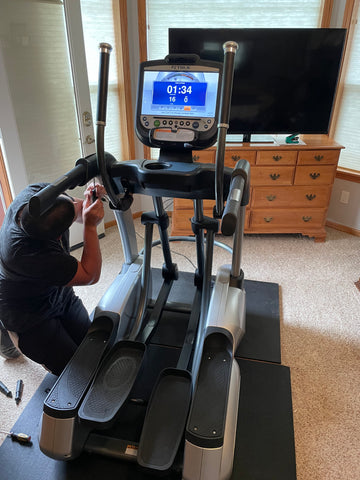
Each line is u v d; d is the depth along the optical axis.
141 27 3.01
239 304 1.74
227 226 1.08
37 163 2.65
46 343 1.59
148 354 1.95
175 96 1.38
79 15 2.55
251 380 1.80
